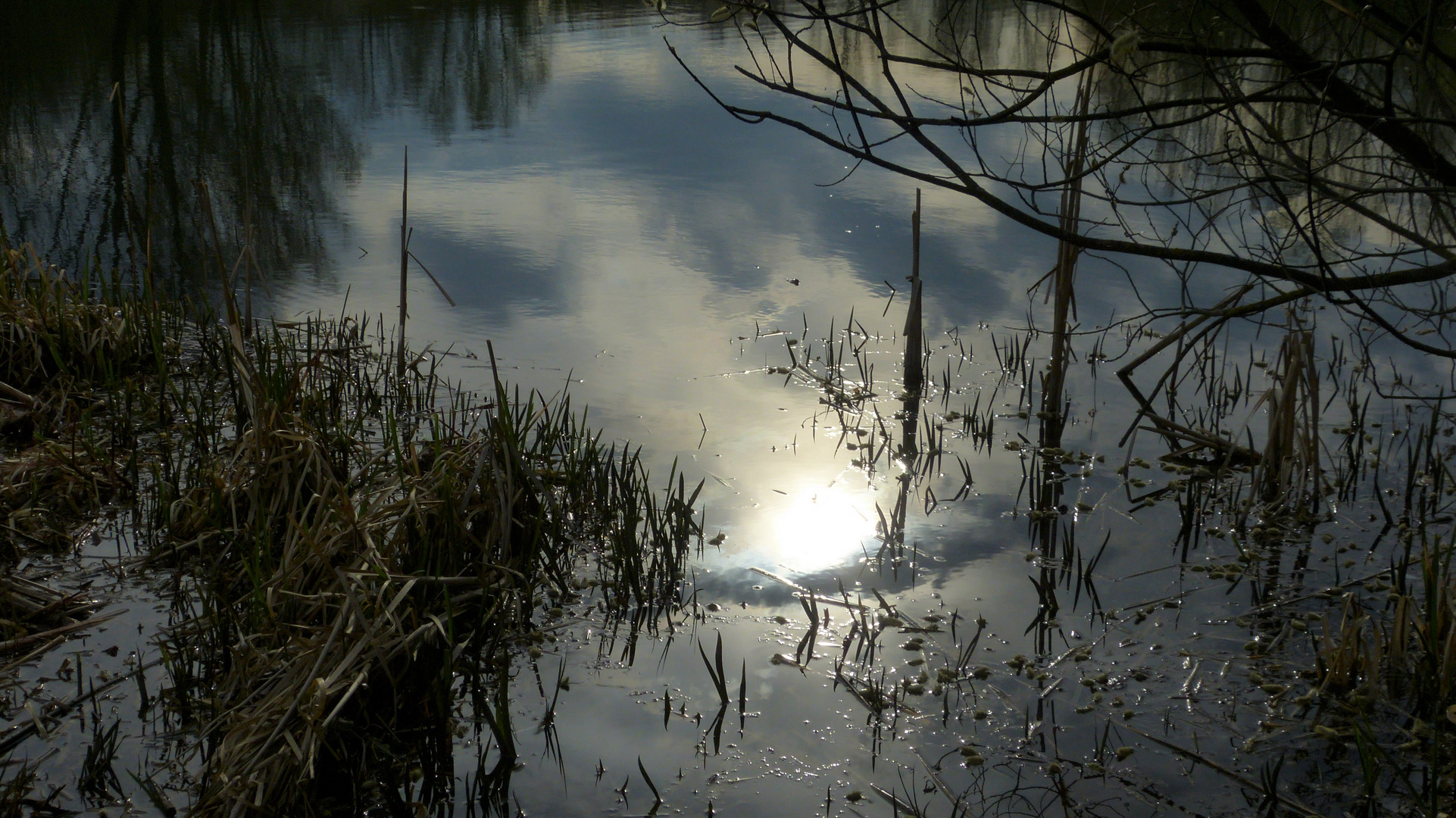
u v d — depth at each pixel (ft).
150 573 18.58
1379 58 12.32
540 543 19.90
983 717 15.74
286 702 14.14
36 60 69.51
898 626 18.17
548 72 70.85
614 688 16.49
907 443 25.67
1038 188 12.39
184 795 13.56
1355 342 30.55
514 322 32.32
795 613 18.69
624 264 37.32
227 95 63.41
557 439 22.65
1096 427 26.73
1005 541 21.27
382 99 64.44
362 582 16.11
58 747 14.35
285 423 20.80
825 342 31.53
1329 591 18.93
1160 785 14.26
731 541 21.11
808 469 24.21
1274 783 14.19
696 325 32.50
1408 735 15.10
